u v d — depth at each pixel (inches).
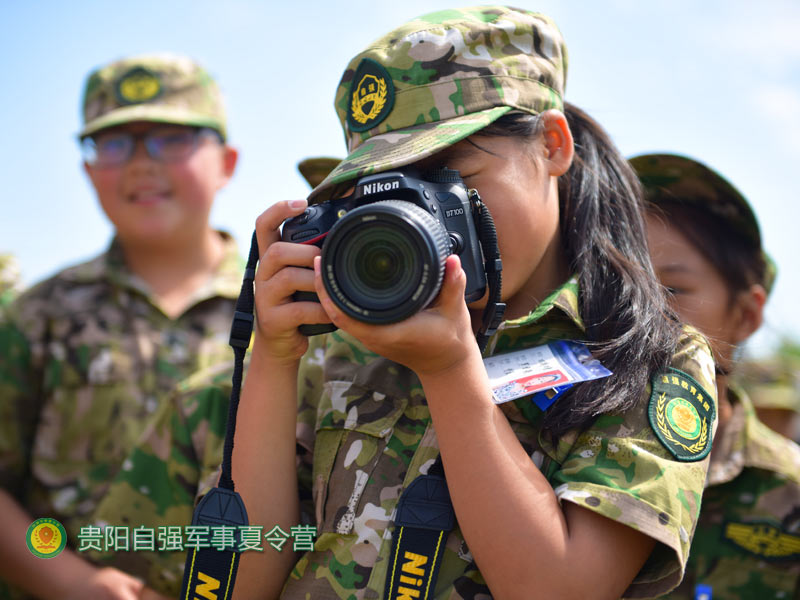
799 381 231.8
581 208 119.3
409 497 101.4
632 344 105.0
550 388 102.7
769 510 148.9
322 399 116.3
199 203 221.9
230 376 142.3
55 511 191.9
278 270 104.9
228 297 220.1
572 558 92.1
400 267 89.2
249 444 110.0
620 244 121.3
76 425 197.8
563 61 122.6
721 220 172.2
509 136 109.2
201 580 109.6
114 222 218.4
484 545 93.4
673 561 93.3
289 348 107.3
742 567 147.6
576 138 125.6
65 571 169.8
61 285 209.5
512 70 111.9
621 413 101.2
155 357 207.5
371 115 111.7
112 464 197.2
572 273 118.2
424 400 110.3
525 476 94.8
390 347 92.1
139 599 145.1
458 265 90.9
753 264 174.1
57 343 202.4
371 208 89.0
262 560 109.3
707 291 165.9
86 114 226.4
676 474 96.1
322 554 106.7
